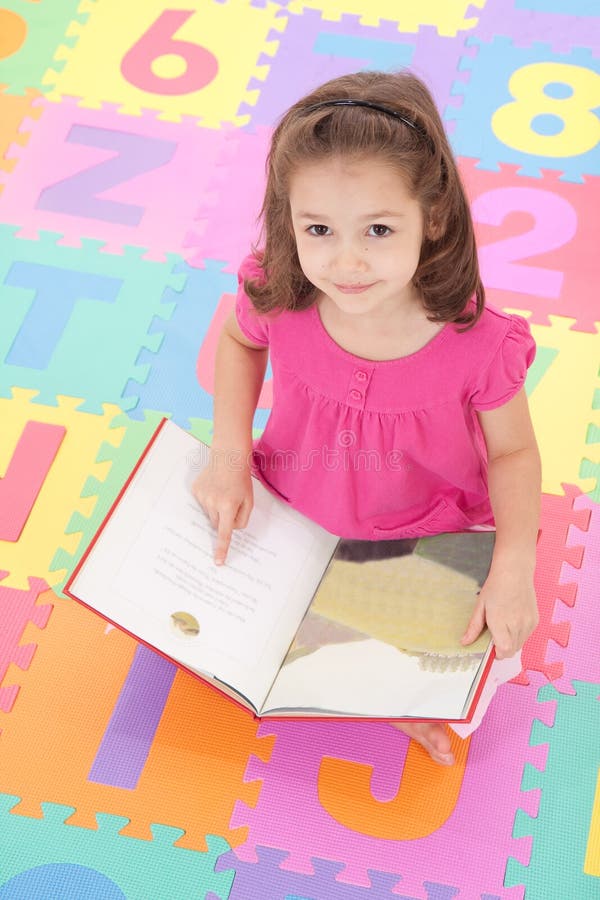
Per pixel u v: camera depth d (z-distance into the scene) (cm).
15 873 125
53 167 186
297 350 115
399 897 123
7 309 171
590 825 127
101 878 125
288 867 125
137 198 182
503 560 116
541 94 191
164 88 195
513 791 129
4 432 159
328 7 204
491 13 202
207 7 205
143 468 122
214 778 131
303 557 125
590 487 151
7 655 140
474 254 103
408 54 197
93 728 135
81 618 143
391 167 90
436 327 108
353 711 113
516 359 109
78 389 163
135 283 173
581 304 168
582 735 133
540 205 179
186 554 121
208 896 123
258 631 120
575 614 141
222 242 177
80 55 200
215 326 169
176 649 116
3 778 131
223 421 128
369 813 129
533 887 123
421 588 121
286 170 94
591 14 201
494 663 124
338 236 95
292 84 195
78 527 151
